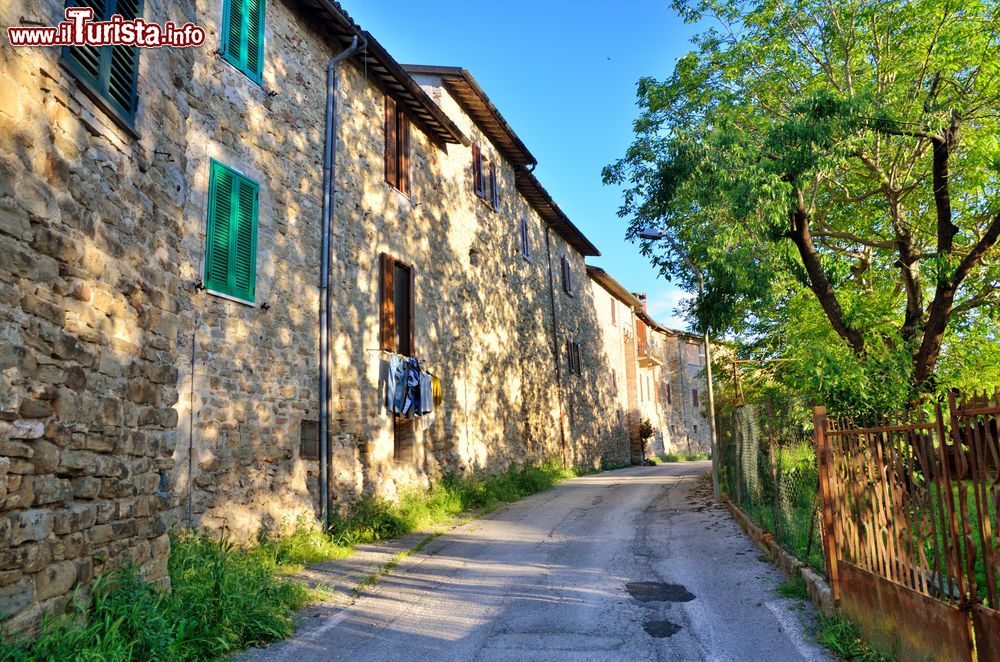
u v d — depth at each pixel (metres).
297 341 9.92
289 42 10.48
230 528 8.29
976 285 12.30
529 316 21.56
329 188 10.88
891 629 4.62
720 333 12.59
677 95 13.44
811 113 10.19
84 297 4.60
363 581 7.60
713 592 6.80
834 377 8.13
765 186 9.74
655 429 40.00
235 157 9.09
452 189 16.34
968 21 11.27
